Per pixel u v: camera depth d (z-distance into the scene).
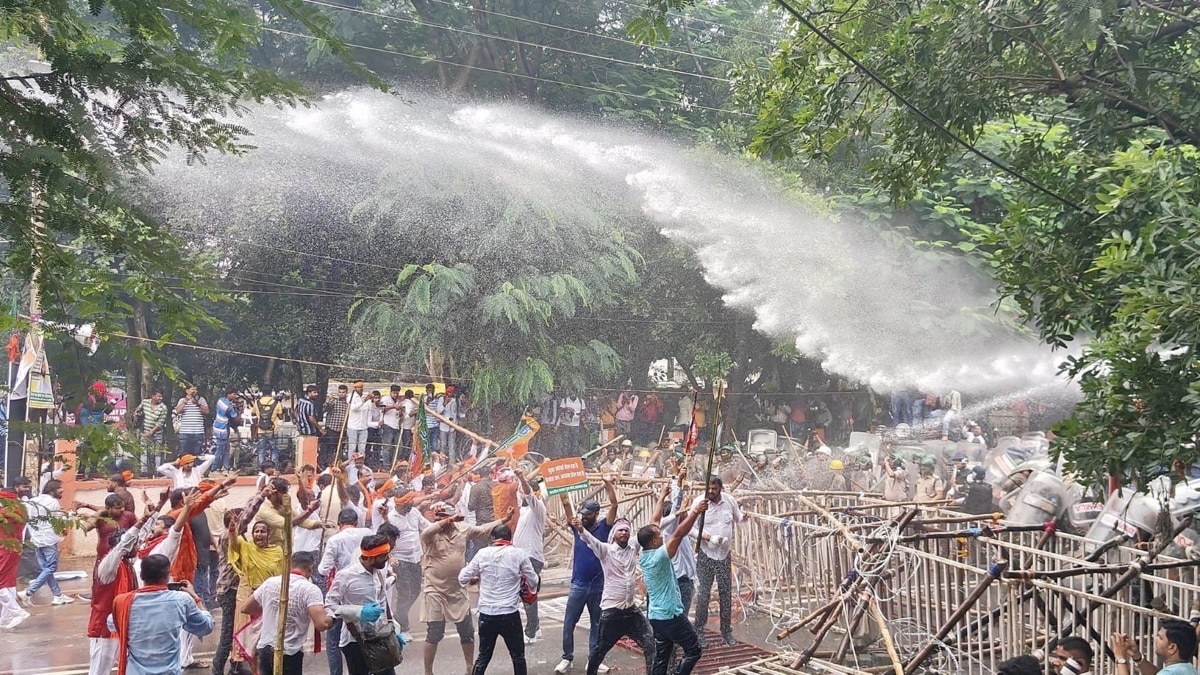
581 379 23.03
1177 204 7.56
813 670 10.23
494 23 24.91
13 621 12.59
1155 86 9.81
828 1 11.31
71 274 6.26
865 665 10.52
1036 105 11.98
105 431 6.28
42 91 5.90
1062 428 6.87
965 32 9.77
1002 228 8.76
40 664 11.05
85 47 6.18
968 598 8.96
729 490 14.16
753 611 13.18
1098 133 10.00
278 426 22.78
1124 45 9.34
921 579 10.52
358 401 20.91
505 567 9.77
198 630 8.45
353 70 6.61
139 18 6.02
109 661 9.53
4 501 6.29
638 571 13.66
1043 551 9.58
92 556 17.28
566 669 10.93
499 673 10.94
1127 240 6.97
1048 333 8.68
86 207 6.13
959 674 9.16
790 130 11.37
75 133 5.87
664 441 22.42
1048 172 9.80
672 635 9.41
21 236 5.98
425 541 10.48
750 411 25.67
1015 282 8.57
